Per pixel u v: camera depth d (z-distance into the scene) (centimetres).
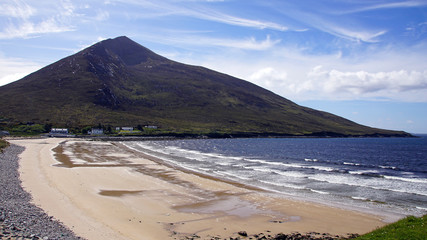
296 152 10031
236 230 2089
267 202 2902
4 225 1702
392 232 1684
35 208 2231
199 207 2691
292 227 2192
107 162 5616
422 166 6481
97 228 1961
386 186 3766
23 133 14050
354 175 4709
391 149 12056
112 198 2859
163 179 4019
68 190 3042
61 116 18075
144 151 8694
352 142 17888
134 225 2108
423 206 2803
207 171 4938
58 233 1731
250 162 6462
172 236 1917
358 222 2331
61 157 6078
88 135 15288
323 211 2614
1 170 3722
